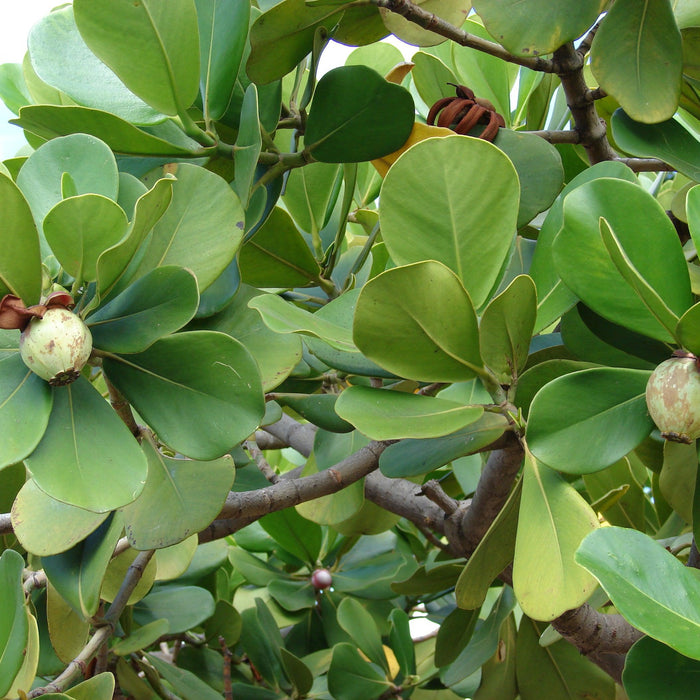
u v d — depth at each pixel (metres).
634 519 1.84
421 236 1.39
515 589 1.29
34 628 1.48
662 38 1.51
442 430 1.31
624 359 1.46
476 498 1.63
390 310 1.31
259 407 1.37
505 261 1.39
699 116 1.74
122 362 1.39
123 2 1.42
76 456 1.31
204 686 1.98
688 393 1.28
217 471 1.49
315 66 1.54
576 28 1.51
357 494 1.80
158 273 1.38
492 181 1.38
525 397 1.44
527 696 1.98
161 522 1.47
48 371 1.30
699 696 1.24
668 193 2.01
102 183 1.40
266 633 2.21
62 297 1.32
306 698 2.18
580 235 1.34
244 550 2.53
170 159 1.56
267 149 1.57
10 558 1.39
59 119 1.44
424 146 1.37
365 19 1.66
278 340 1.48
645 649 1.25
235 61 1.49
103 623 1.59
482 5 1.52
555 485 1.33
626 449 1.32
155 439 1.56
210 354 1.38
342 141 1.56
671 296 1.33
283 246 1.80
